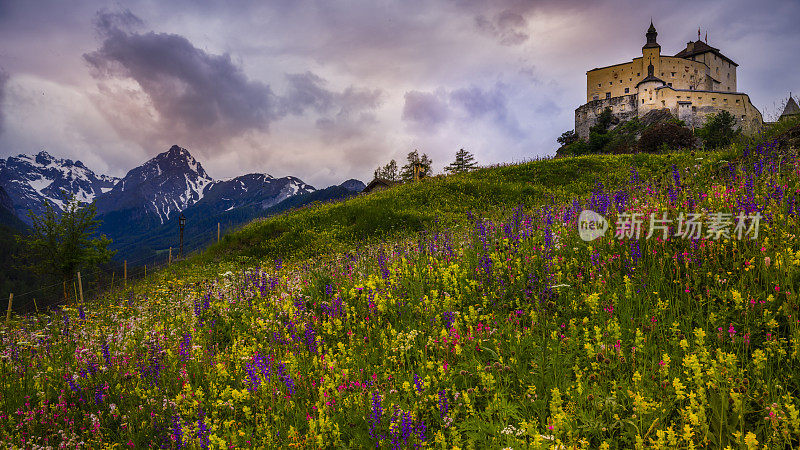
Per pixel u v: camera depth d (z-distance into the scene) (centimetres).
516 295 703
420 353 596
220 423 524
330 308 765
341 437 481
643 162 2959
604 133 11888
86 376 663
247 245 2847
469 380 531
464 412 479
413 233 2108
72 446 519
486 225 1064
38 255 3325
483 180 3259
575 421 420
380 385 522
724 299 537
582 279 708
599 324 582
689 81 13212
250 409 528
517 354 548
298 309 785
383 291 786
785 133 1215
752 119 11850
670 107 11631
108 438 545
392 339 630
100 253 3462
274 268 1283
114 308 1238
